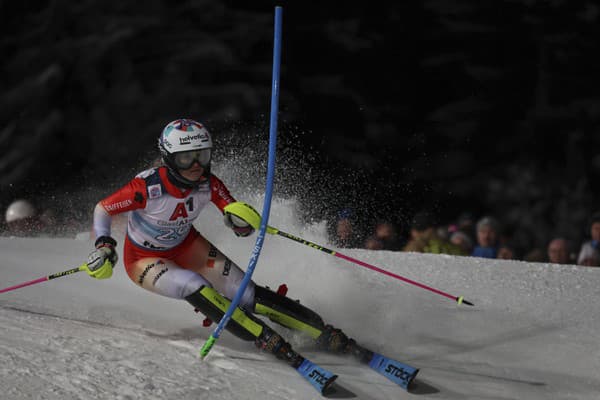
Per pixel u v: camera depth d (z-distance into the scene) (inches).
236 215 253.0
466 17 1348.4
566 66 1334.9
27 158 1268.5
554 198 1249.4
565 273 442.6
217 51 1259.8
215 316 241.0
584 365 284.4
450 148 1321.4
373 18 1359.5
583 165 1275.8
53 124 1272.1
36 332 223.5
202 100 1283.2
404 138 1334.9
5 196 1250.0
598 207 1224.8
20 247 460.4
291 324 257.8
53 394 175.3
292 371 231.6
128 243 265.6
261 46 1348.4
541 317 350.3
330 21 1327.5
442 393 236.5
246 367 223.8
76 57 1293.1
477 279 420.8
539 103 1327.5
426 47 1370.6
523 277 430.3
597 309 367.6
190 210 257.8
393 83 1362.0
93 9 1326.3
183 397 188.1
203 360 222.4
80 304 302.7
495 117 1334.9
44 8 1374.3
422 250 622.8
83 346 215.2
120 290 345.7
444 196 1283.2
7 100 1290.6
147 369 203.6
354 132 1337.4
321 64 1360.7
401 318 331.6
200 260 271.1
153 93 1306.6
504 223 1237.1
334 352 260.2
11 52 1366.9
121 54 1300.4
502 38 1354.6
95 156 1291.8
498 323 335.6
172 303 327.0
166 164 248.2
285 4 1326.3
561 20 1331.2
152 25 1280.8
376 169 1293.1
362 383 231.6
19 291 316.2
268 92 1295.5
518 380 262.1
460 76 1375.5
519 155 1318.9
